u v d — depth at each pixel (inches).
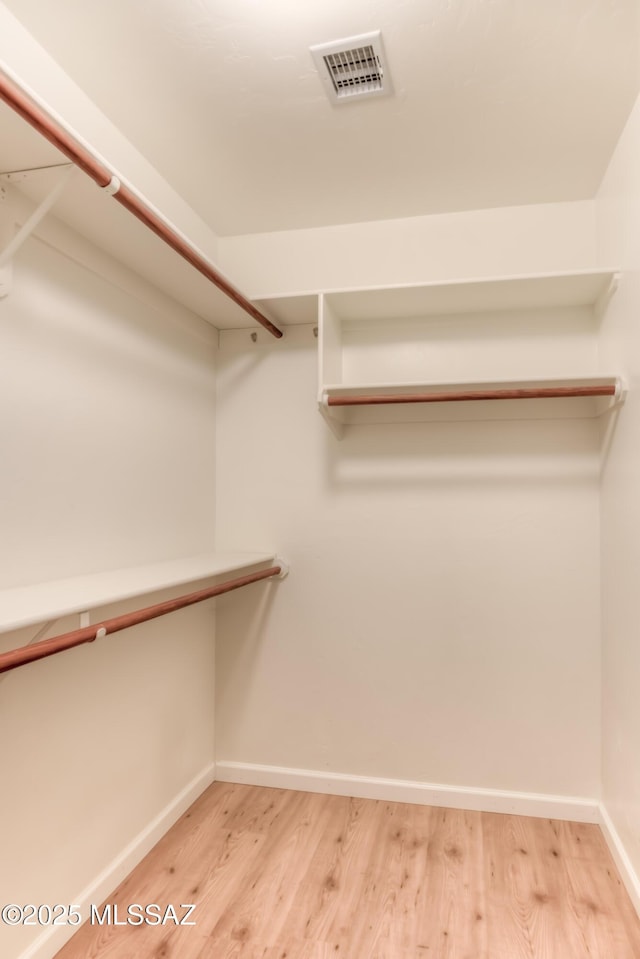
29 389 55.2
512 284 75.9
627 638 67.9
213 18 52.1
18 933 51.5
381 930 59.1
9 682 51.4
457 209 86.5
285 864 70.2
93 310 64.9
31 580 55.2
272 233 93.9
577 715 82.0
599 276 72.5
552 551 83.7
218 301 82.6
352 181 79.3
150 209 53.8
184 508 85.7
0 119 42.2
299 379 93.4
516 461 85.1
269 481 94.1
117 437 69.2
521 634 84.3
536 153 72.9
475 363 86.5
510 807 82.7
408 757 87.3
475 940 57.7
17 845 51.8
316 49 56.0
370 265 90.0
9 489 52.6
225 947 56.8
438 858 71.4
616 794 72.1
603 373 72.8
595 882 66.7
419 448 88.5
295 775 90.4
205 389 92.8
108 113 65.1
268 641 93.1
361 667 89.6
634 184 64.1
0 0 50.6
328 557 91.4
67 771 58.8
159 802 77.0
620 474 71.1
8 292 51.6
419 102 63.6
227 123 66.9
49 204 49.2
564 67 58.6
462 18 52.7
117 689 67.8
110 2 50.1
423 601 87.7
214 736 94.3
